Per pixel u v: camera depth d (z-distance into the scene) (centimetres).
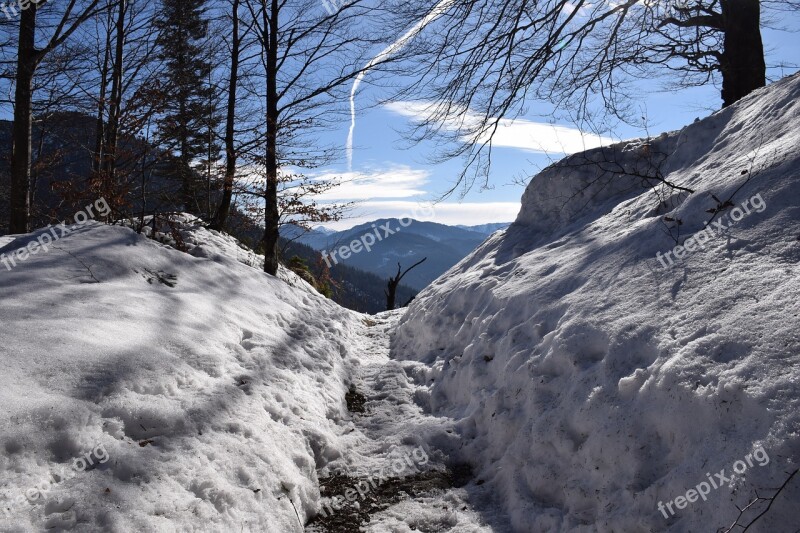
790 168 430
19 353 348
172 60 1416
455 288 810
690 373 322
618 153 783
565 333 455
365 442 516
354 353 812
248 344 574
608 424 355
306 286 1203
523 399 456
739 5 976
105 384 358
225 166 1149
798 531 230
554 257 649
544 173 856
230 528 308
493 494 411
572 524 335
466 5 684
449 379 610
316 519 386
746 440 271
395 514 391
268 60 1104
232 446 370
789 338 295
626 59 830
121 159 923
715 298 367
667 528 283
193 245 958
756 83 995
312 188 1090
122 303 498
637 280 457
